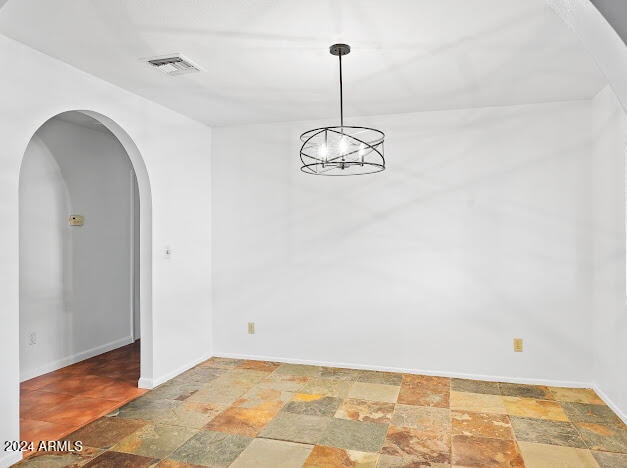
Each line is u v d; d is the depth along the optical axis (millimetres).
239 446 2898
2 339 2635
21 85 2760
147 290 3951
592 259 3893
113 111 3502
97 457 2768
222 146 4859
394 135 4355
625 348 3215
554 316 3988
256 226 4758
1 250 2633
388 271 4379
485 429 3123
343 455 2775
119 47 2814
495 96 3826
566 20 1121
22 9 2344
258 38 2688
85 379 4227
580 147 3922
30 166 4344
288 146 4656
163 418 3326
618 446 2875
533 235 4027
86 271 4969
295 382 4082
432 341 4273
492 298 4125
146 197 3938
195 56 2963
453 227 4207
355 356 4488
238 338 4840
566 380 3971
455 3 2289
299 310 4645
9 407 2664
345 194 4492
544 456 2750
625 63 1032
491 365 4137
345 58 2996
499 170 4102
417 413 3396
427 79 3402
